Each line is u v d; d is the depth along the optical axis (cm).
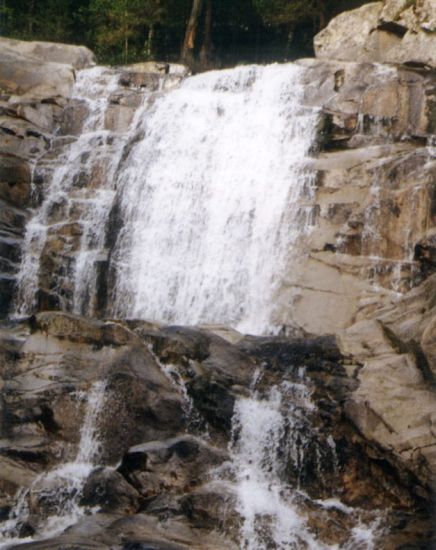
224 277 2084
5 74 2630
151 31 3369
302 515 1580
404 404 1673
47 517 1631
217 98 2342
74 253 2202
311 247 2016
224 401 1709
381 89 2219
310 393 1700
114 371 1758
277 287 2006
